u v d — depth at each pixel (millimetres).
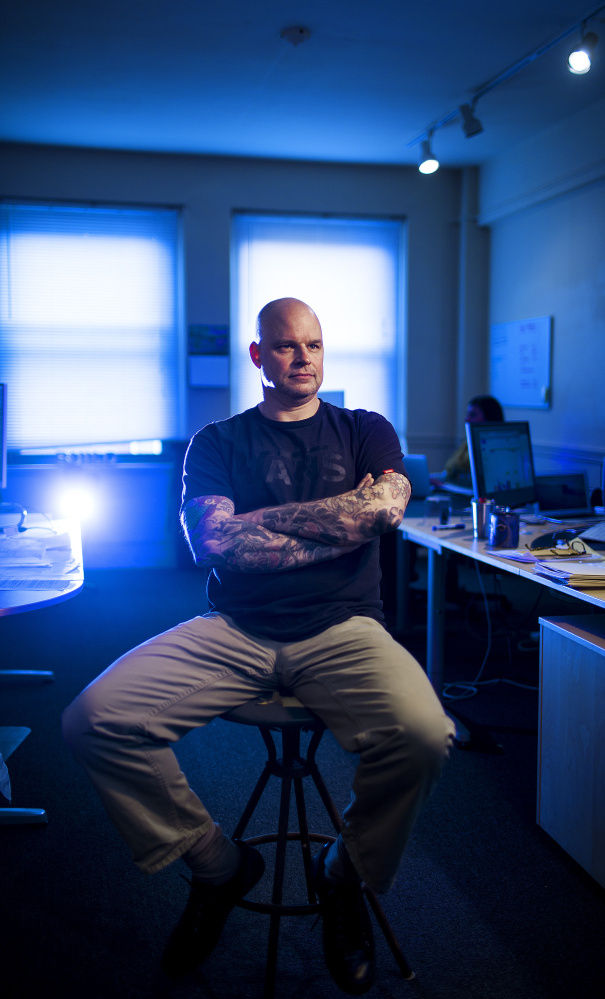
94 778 1354
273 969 1404
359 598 1542
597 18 3529
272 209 5703
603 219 4547
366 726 1328
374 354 6074
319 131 5051
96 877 1838
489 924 1677
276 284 5852
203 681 1421
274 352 1575
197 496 1556
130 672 1377
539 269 5246
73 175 5398
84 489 5574
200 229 5594
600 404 4668
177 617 4227
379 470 1580
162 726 1363
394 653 1396
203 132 5062
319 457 1594
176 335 5723
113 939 1614
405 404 6098
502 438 3033
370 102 4559
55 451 5547
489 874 1868
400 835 1307
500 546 2449
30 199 5379
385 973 1525
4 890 1781
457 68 4094
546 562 2172
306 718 1408
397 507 1488
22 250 5449
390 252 6012
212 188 5590
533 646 3725
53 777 2361
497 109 4633
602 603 1785
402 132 5066
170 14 3484
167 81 4246
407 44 3805
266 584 1509
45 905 1728
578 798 1839
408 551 3863
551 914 1713
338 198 5801
